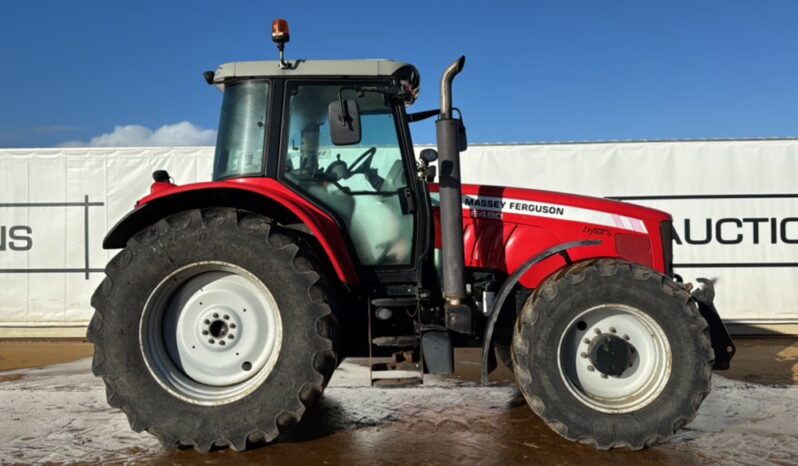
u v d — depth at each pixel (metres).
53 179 7.09
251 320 3.24
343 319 3.49
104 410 4.08
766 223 6.93
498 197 3.90
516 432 3.51
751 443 3.30
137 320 3.14
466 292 3.64
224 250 3.16
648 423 3.13
